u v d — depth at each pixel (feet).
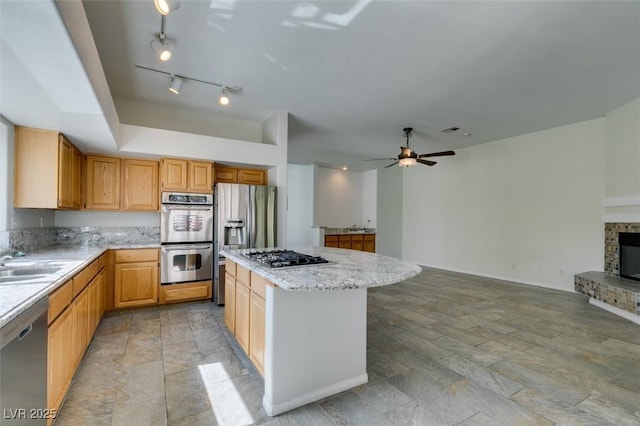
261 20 7.93
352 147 21.99
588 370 8.04
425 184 24.77
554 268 17.02
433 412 6.31
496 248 19.81
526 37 8.57
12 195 9.05
